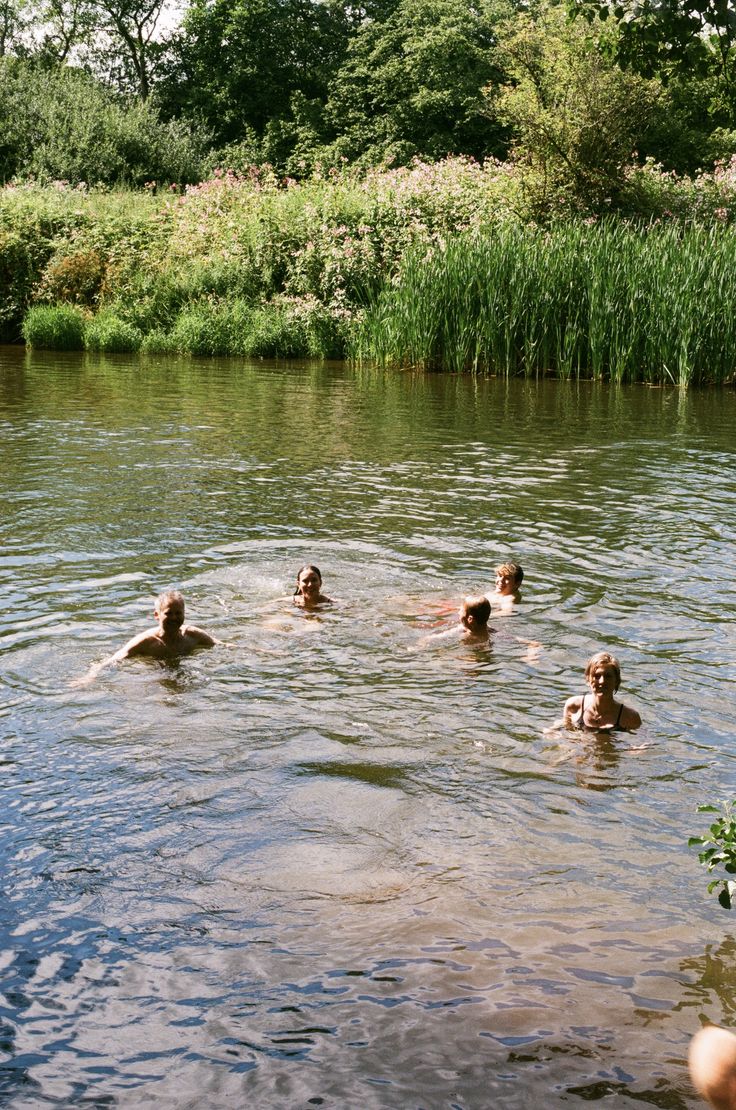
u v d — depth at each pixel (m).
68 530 10.05
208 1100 3.34
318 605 8.20
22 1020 3.68
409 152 44.91
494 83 46.62
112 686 6.65
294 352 28.66
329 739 6.00
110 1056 3.52
